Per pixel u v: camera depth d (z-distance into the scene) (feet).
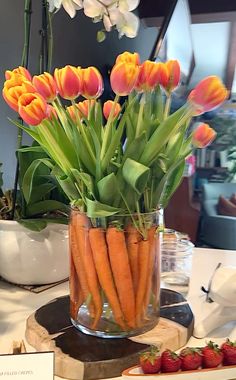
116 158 1.56
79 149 1.52
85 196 1.56
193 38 8.02
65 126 1.55
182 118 1.50
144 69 1.48
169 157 1.59
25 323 1.84
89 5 1.60
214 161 8.67
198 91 1.45
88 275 1.61
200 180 8.65
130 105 1.52
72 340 1.60
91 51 4.18
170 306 1.92
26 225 2.08
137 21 1.68
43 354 1.29
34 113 1.40
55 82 1.50
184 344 1.70
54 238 2.15
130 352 1.52
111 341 1.60
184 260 2.32
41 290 2.21
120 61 1.43
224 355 1.42
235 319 1.81
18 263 2.15
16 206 2.26
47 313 1.83
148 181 1.58
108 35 4.55
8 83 1.43
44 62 2.14
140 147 1.51
